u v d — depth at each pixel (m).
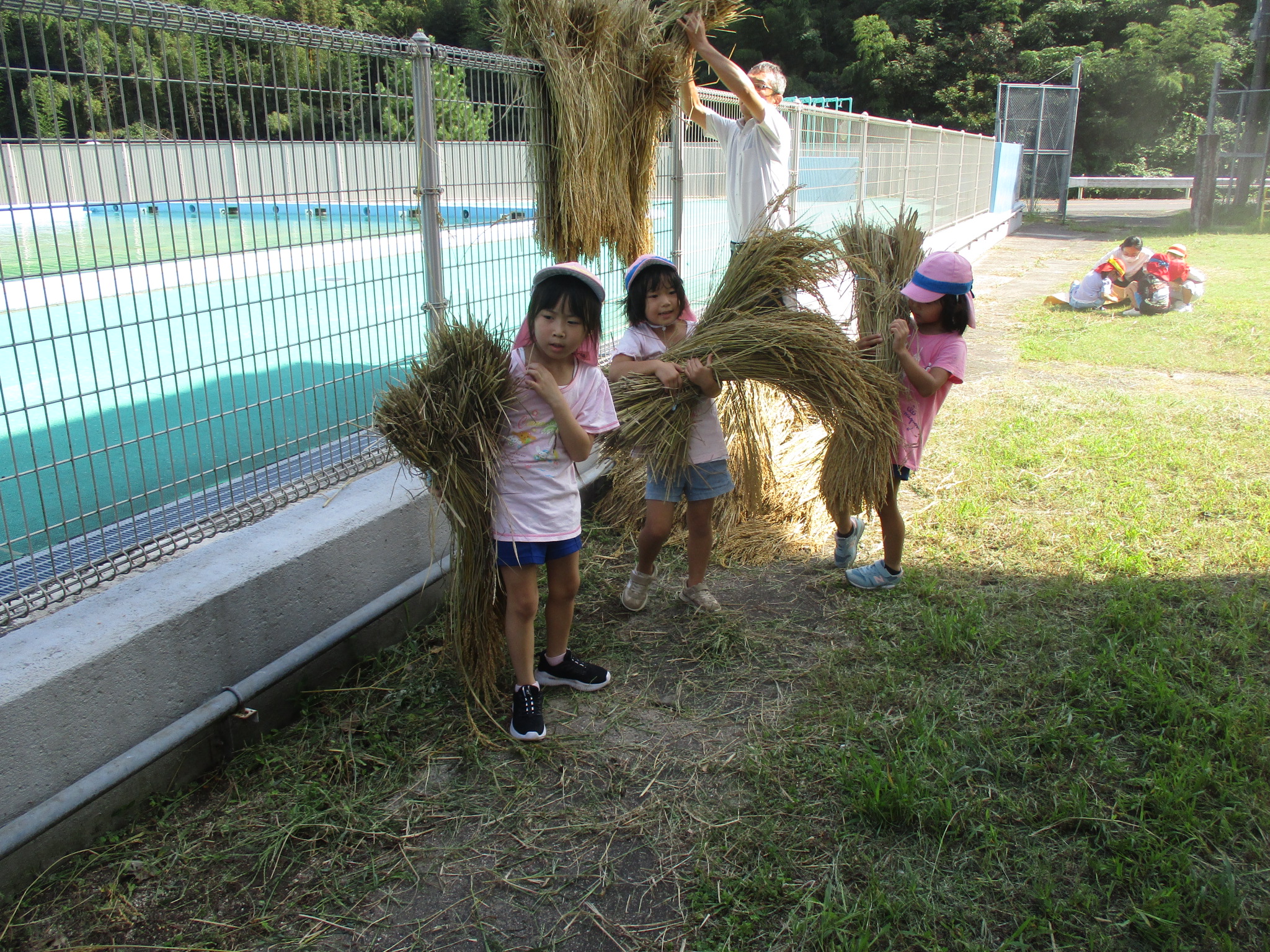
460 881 2.19
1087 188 34.03
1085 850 2.22
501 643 2.91
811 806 2.40
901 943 1.98
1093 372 7.20
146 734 2.39
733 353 3.13
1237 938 1.98
